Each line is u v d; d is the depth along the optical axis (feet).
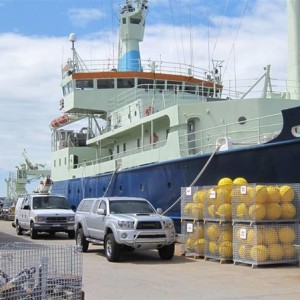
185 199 51.80
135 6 102.17
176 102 78.43
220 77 93.91
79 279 20.31
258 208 41.83
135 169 73.36
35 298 19.29
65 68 100.58
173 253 48.21
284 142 47.24
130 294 30.68
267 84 65.41
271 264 41.81
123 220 46.57
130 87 94.22
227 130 61.52
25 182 175.22
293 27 62.49
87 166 96.99
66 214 77.51
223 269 41.11
